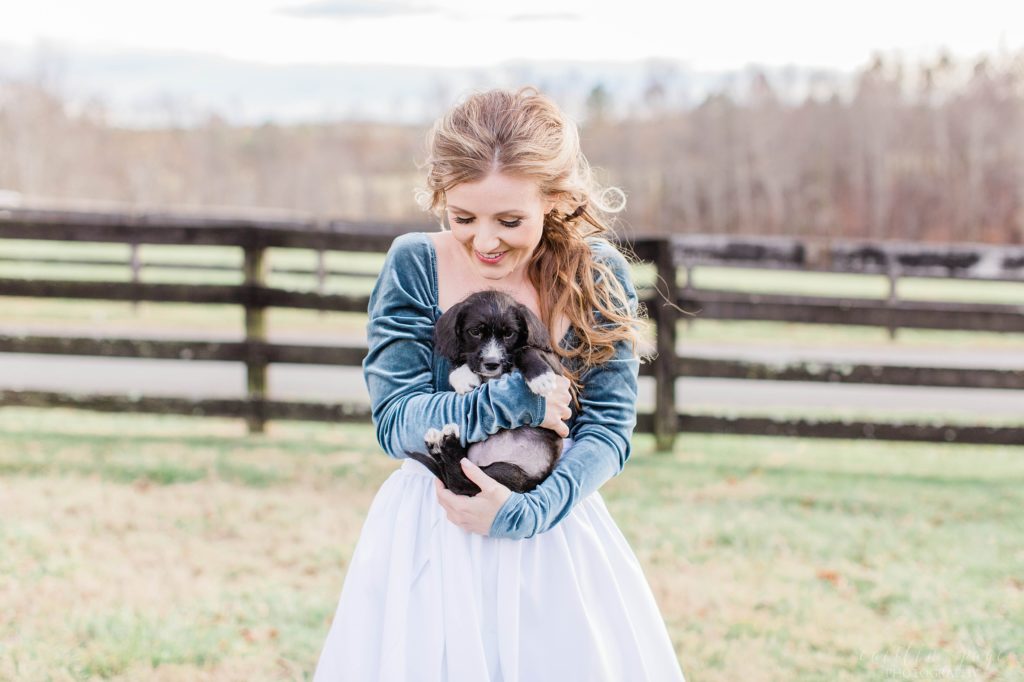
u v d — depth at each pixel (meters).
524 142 1.81
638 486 5.96
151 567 4.33
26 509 5.06
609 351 1.99
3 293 6.93
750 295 10.62
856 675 3.42
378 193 59.47
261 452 6.51
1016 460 7.27
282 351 6.93
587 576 1.98
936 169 52.03
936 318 7.10
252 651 3.50
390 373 1.95
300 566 4.43
